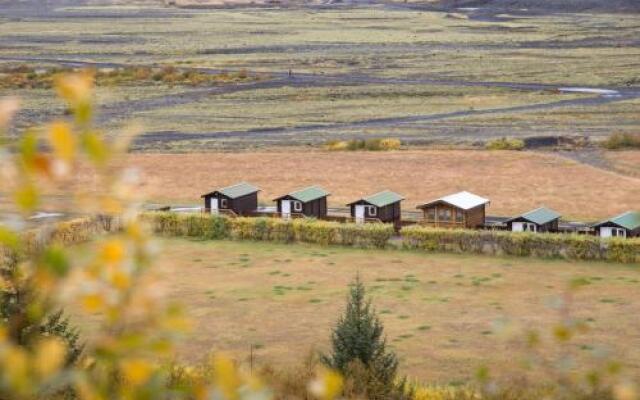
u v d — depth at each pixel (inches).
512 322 1158.3
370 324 5565.9
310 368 5344.5
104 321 713.6
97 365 789.9
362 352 5492.1
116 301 684.7
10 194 630.5
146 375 724.0
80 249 703.7
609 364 1211.2
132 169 691.4
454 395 5413.4
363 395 5196.9
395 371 5625.0
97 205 679.1
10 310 2256.4
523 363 1246.3
